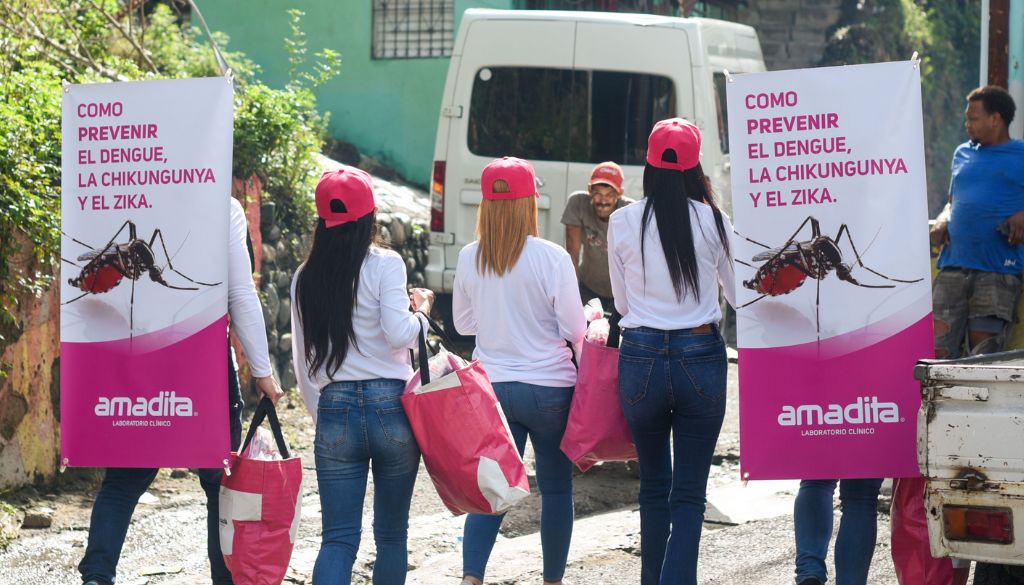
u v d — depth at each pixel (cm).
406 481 487
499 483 478
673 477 506
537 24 1149
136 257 487
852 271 467
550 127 1148
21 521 687
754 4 1991
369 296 476
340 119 1623
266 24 1622
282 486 482
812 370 471
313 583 468
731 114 472
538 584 602
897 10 1995
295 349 496
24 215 706
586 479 795
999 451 402
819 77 465
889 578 590
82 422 493
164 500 748
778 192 470
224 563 513
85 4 1128
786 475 474
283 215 1022
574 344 534
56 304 753
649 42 1138
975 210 719
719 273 508
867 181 465
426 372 482
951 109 2128
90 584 488
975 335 732
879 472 468
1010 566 436
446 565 632
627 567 626
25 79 852
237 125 958
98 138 489
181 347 484
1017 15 887
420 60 1590
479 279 533
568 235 813
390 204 1284
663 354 491
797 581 491
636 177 1135
